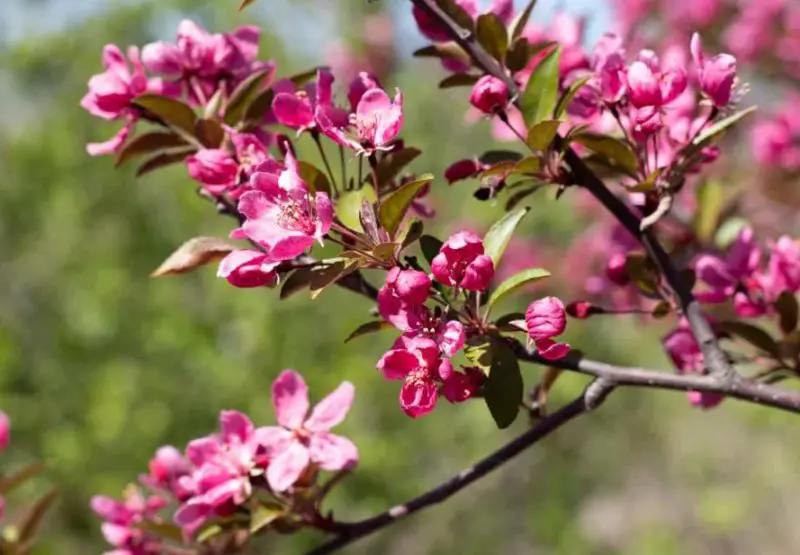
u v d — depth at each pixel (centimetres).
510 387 213
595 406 242
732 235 354
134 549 310
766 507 1078
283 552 809
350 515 832
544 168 247
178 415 848
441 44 269
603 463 1074
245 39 291
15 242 973
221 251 256
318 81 245
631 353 952
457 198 911
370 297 257
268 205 211
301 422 263
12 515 832
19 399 875
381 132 224
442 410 898
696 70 246
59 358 899
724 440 1120
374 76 246
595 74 254
